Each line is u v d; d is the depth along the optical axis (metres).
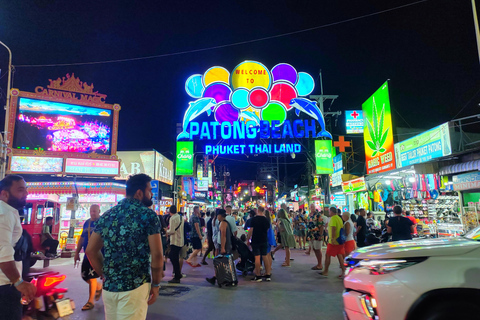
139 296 2.65
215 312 5.59
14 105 18.20
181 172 19.33
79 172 18.94
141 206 2.85
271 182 60.12
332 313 5.46
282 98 19.09
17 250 3.36
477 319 2.86
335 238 8.49
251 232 8.41
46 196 16.72
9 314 2.95
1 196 3.13
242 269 9.14
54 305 4.00
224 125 18.88
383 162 16.34
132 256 2.67
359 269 3.57
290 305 5.98
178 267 8.21
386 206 15.57
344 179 20.31
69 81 19.66
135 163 25.70
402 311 3.08
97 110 20.06
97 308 5.89
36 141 18.48
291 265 10.65
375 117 17.45
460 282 2.99
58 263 11.62
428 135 12.34
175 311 5.65
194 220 10.86
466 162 10.46
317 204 25.67
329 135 18.95
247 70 19.30
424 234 12.71
